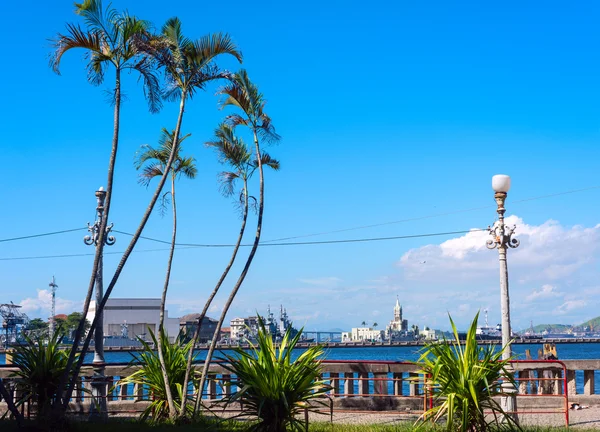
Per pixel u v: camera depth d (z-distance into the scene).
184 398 15.51
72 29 14.40
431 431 13.68
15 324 154.75
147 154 18.39
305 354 13.47
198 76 15.78
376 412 17.42
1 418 15.96
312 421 16.09
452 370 12.68
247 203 16.95
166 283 17.19
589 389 19.03
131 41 14.68
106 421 16.45
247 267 16.47
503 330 16.41
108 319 183.75
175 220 17.98
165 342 16.62
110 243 20.95
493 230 16.84
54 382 15.97
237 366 13.24
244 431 13.42
